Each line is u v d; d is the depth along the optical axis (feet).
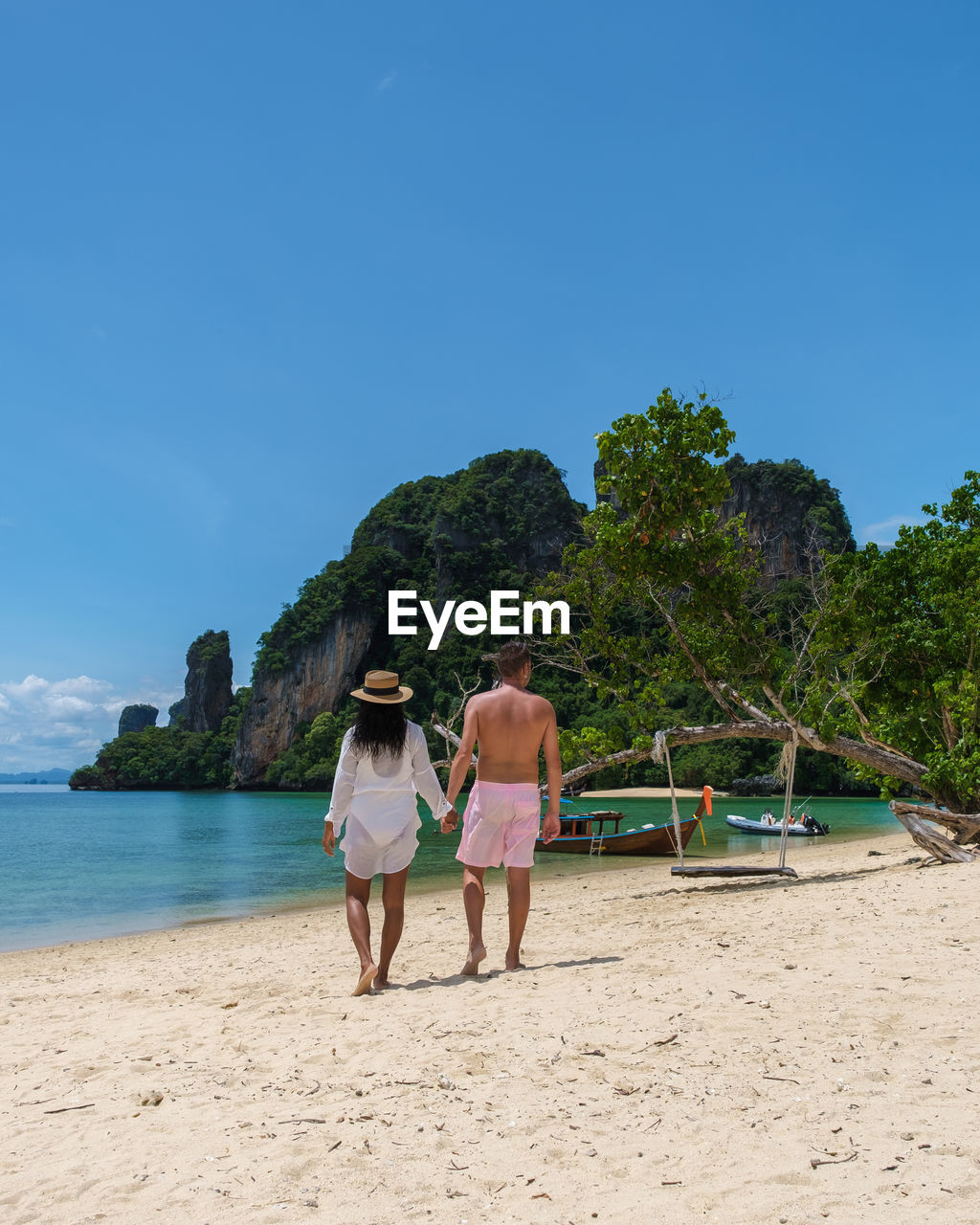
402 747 16.05
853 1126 8.07
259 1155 8.18
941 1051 10.09
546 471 488.85
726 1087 9.25
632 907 29.43
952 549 40.88
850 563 41.81
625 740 42.45
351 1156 8.02
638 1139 8.08
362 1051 11.50
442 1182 7.42
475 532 444.14
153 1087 10.73
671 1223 6.53
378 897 46.60
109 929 39.86
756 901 26.86
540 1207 6.91
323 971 20.67
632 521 40.16
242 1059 11.78
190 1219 6.98
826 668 41.55
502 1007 13.32
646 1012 12.37
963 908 19.95
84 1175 8.01
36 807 278.05
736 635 40.65
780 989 13.34
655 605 42.50
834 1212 6.55
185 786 503.61
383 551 461.37
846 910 21.52
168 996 18.89
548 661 44.57
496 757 16.88
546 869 58.85
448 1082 9.80
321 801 322.14
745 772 253.44
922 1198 6.65
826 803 192.44
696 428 38.50
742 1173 7.27
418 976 17.62
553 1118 8.66
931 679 40.68
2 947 35.32
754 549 42.68
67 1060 12.84
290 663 449.06
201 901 50.29
